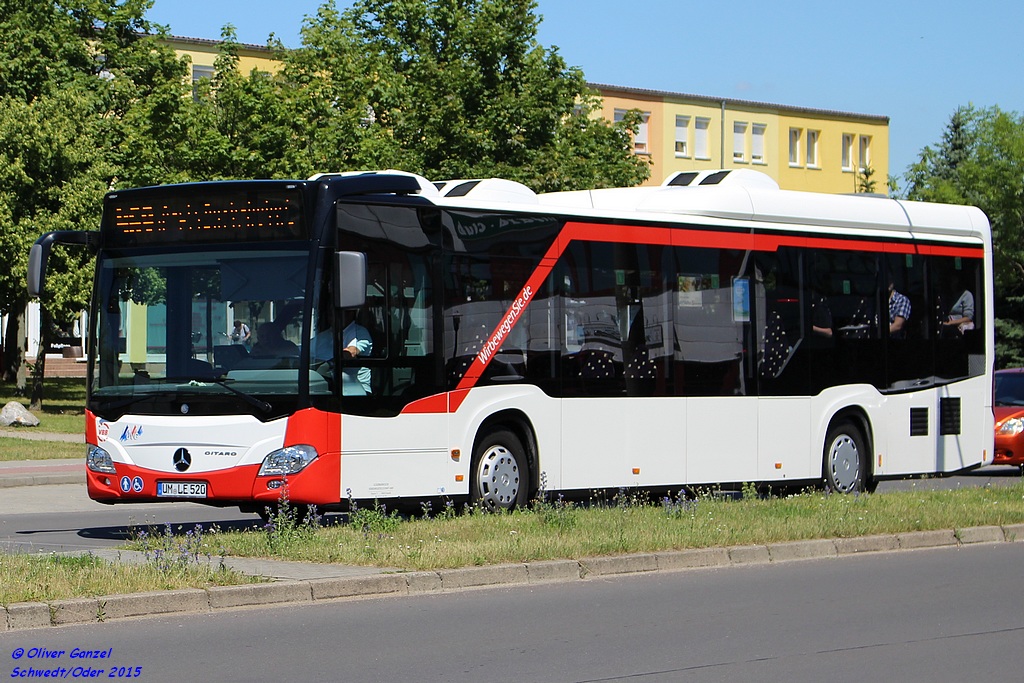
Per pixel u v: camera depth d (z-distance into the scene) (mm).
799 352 18688
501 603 10922
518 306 15992
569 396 16391
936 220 20469
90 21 47906
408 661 8766
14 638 9203
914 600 11391
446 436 15203
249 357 14148
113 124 44188
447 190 16531
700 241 17781
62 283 38938
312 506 13750
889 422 19656
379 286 14672
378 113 44625
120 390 14453
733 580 12328
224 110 38375
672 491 17344
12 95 42875
